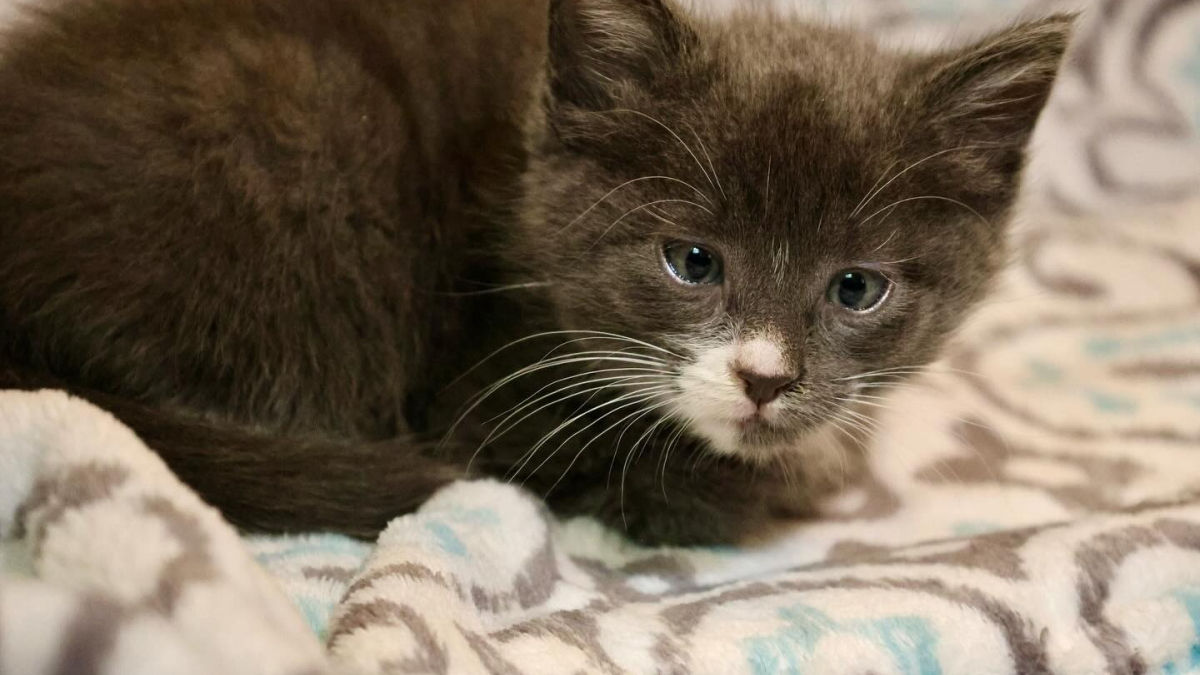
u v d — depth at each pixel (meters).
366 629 0.15
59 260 0.19
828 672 0.17
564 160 0.21
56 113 0.19
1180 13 0.34
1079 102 0.34
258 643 0.13
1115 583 0.18
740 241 0.19
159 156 0.19
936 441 0.25
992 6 0.33
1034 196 0.35
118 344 0.20
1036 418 0.26
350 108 0.20
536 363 0.21
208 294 0.20
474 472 0.22
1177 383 0.27
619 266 0.20
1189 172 0.34
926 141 0.20
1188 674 0.18
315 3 0.21
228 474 0.19
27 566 0.15
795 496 0.22
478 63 0.22
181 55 0.19
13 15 0.22
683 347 0.20
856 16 0.31
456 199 0.22
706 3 0.26
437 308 0.22
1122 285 0.31
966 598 0.18
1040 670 0.17
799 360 0.20
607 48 0.20
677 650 0.17
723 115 0.19
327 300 0.21
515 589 0.18
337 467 0.20
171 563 0.14
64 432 0.16
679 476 0.22
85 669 0.12
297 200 0.20
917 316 0.21
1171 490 0.23
